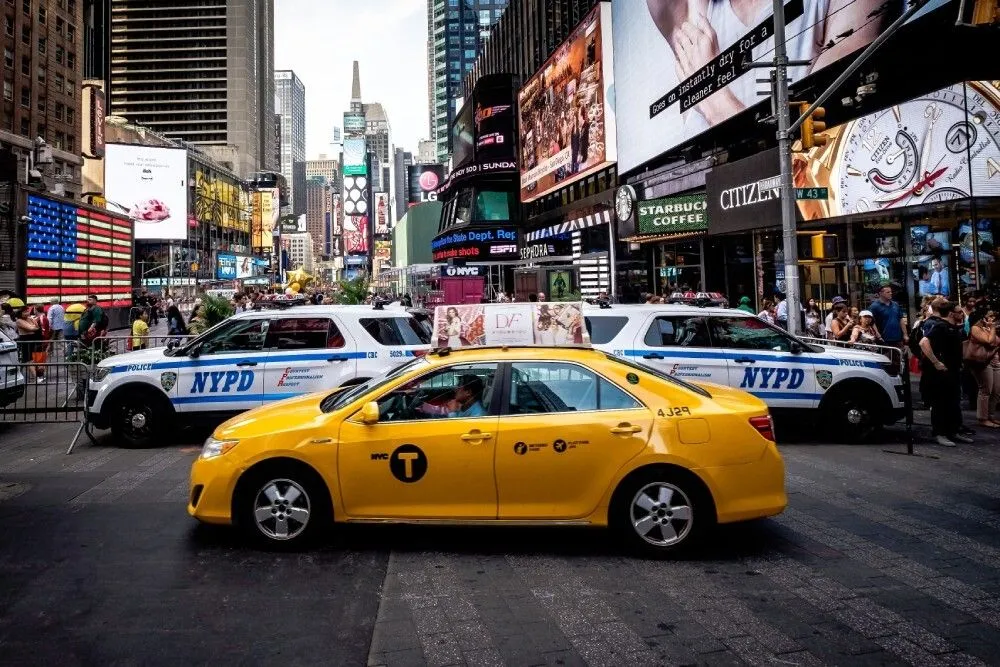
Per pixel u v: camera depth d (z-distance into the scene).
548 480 4.75
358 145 123.69
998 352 9.77
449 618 3.84
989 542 5.12
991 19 7.33
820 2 16.30
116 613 3.90
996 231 13.66
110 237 32.06
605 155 30.38
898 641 3.55
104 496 6.39
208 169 108.50
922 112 13.60
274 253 139.00
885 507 6.03
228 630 3.69
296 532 4.92
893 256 15.52
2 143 51.47
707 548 4.98
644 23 26.55
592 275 33.72
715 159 21.88
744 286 21.27
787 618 3.83
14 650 3.46
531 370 4.99
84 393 9.99
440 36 153.88
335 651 3.45
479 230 46.28
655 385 4.95
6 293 16.44
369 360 8.85
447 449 4.79
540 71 38.81
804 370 8.66
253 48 150.00
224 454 4.97
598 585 4.31
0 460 7.95
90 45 84.69
